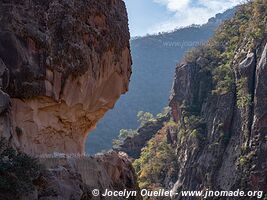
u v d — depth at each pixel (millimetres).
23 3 20516
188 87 104500
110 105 26781
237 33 108938
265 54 86750
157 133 115750
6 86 18609
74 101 22578
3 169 15492
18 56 19453
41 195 16859
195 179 89750
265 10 97500
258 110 83438
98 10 24609
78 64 22203
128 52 28328
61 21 21781
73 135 24250
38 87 20141
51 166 18984
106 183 23719
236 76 93188
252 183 79438
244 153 82312
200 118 97250
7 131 17922
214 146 88250
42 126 21125
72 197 18312
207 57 106125
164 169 102375
